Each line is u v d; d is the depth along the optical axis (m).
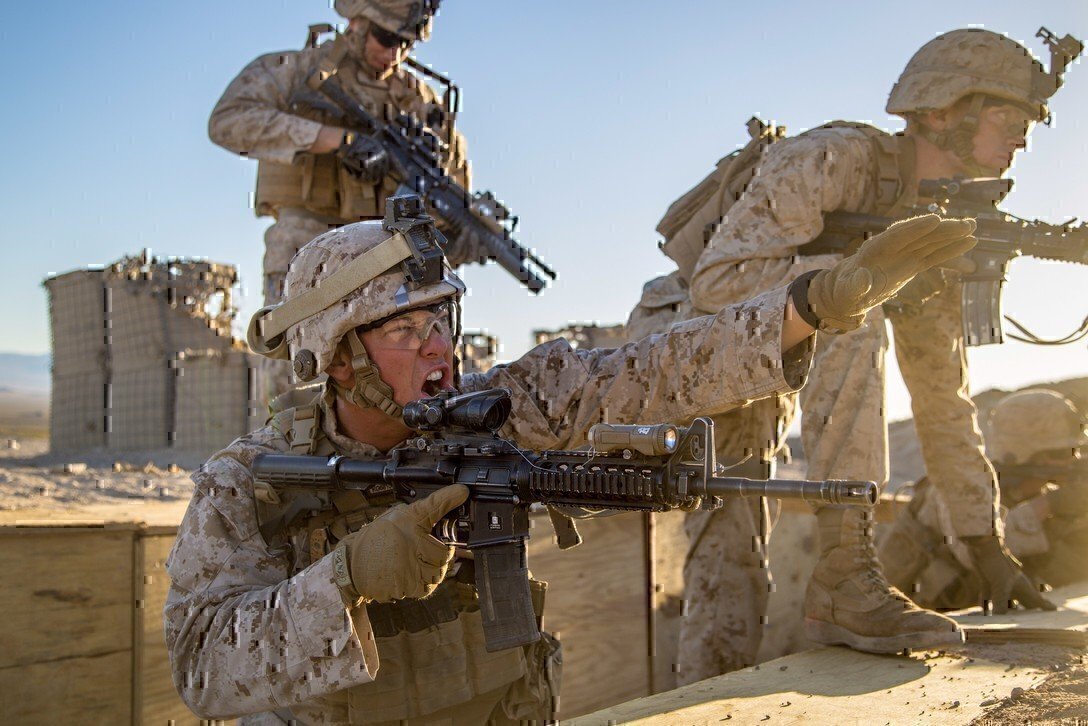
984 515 4.34
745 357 2.35
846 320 2.26
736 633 4.03
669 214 4.38
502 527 2.02
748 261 3.64
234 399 12.70
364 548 1.91
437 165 5.50
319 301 2.24
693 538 4.18
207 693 2.04
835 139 3.68
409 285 2.20
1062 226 3.87
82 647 3.28
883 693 2.74
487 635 1.98
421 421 2.11
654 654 4.61
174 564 2.16
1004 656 3.17
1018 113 3.91
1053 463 5.53
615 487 1.91
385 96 5.57
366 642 1.98
